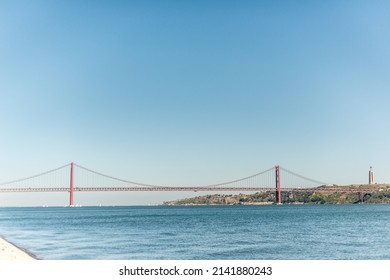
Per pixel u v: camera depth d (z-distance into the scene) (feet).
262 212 515.50
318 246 161.68
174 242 180.14
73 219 424.46
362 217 358.23
